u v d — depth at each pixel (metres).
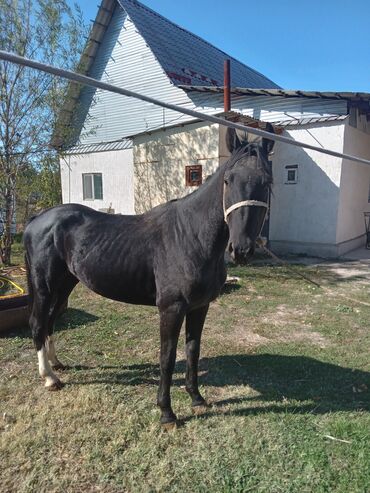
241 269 7.46
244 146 2.11
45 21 7.88
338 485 2.02
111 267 2.55
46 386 2.92
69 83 8.53
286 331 4.33
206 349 3.80
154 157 9.73
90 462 2.15
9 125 7.76
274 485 2.01
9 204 7.95
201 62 14.88
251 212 1.90
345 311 5.04
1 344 3.73
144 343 3.88
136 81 12.82
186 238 2.30
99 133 13.66
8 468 2.11
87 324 4.34
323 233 9.24
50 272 2.87
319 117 9.11
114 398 2.81
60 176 13.34
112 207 12.45
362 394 2.96
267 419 2.59
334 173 8.92
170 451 2.27
